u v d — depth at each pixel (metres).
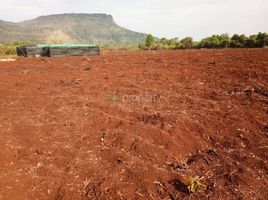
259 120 4.62
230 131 4.28
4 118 5.00
